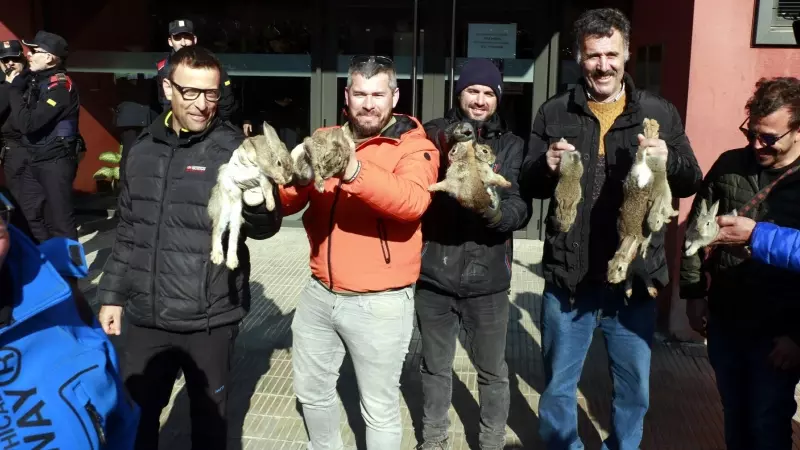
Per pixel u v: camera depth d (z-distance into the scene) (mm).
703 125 4547
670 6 4895
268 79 7863
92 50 8234
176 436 3551
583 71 2738
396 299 2619
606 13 2641
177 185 2604
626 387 2910
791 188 2502
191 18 7898
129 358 2713
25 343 1446
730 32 4422
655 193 2381
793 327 2492
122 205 2738
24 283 1439
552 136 2834
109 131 8547
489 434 3191
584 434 3588
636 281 2740
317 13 7543
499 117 3086
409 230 2611
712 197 2779
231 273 2697
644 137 2438
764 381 2584
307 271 6449
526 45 7301
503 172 2941
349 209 2512
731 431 2812
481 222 2934
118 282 2717
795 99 2402
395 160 2467
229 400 3943
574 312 2908
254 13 7742
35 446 1423
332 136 2002
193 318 2627
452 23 7129
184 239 2602
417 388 4117
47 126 5621
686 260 2908
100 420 1530
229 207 2148
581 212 2777
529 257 6941
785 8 4301
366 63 2523
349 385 4129
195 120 2602
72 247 1817
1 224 1342
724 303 2689
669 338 4777
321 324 2730
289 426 3664
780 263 2270
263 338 4867
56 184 5711
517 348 4723
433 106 7535
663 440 3527
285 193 2475
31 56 5645
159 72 6059
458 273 2969
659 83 5141
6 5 7645
